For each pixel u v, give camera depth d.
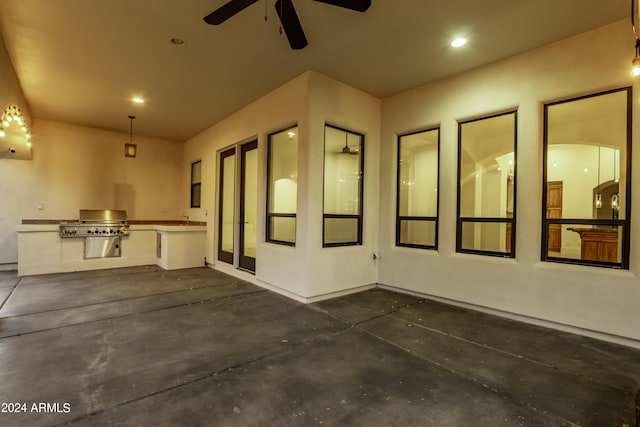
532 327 3.21
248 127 5.24
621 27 2.91
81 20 3.02
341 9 2.77
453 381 2.14
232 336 2.87
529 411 1.82
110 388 1.97
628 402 1.92
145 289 4.50
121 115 5.84
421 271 4.29
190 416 1.72
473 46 3.37
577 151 3.61
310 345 2.70
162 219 7.50
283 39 3.31
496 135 4.16
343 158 4.51
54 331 2.90
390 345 2.72
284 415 1.75
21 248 5.28
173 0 2.72
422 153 4.56
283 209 4.63
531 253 3.35
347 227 4.57
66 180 6.36
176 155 7.73
